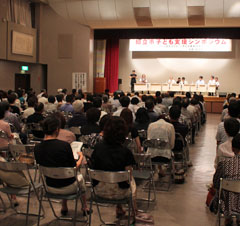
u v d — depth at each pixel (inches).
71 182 148.2
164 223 166.2
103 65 853.8
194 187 225.8
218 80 833.5
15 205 184.1
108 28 730.8
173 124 233.1
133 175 177.0
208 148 362.0
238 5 624.1
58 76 744.3
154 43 813.9
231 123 156.2
